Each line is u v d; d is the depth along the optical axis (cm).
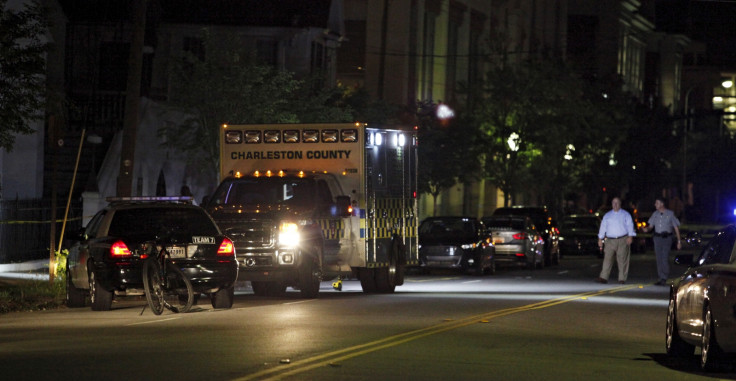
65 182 8644
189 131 8969
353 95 11181
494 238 9381
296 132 6112
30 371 2917
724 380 3034
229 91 8062
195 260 4741
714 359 3159
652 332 4256
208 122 8238
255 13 11056
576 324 4456
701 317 3225
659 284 7281
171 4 10925
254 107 8106
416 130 6762
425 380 2853
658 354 3606
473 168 13362
